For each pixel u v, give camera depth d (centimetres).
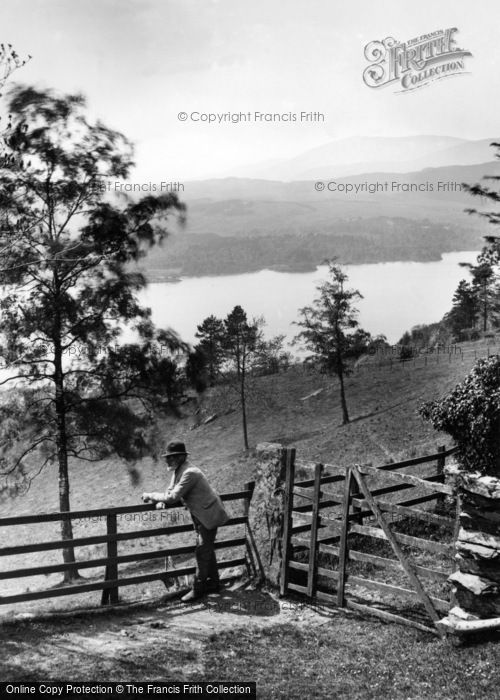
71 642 727
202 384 2536
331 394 7781
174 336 2469
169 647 716
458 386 1081
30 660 673
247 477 5331
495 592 675
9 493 2377
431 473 2250
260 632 761
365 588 884
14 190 1956
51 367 2392
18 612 818
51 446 2466
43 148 2094
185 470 873
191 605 867
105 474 6394
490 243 3183
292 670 656
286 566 894
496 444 1009
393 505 777
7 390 2356
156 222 2347
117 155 2275
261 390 8150
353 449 5009
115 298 2336
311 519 877
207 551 884
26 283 2081
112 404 2394
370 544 1028
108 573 846
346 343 6106
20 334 2228
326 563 958
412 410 5581
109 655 691
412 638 718
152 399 2459
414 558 969
